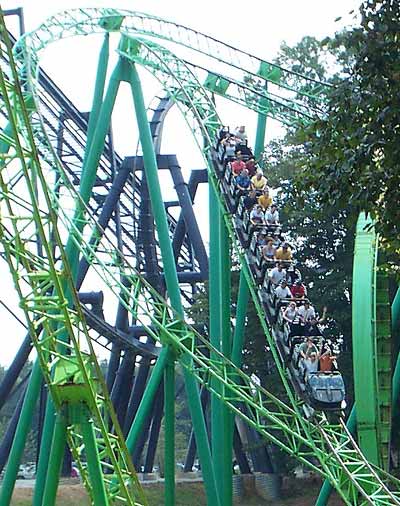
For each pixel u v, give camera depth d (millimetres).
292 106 38156
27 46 30719
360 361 27844
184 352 26641
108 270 25984
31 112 27984
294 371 25188
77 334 20094
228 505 29469
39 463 27547
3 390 39781
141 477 52125
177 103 34281
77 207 26453
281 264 27922
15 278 19516
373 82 14062
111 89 32594
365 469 24422
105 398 20156
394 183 14250
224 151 32781
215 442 29562
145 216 43688
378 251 30219
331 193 14953
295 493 48594
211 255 31453
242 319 33438
